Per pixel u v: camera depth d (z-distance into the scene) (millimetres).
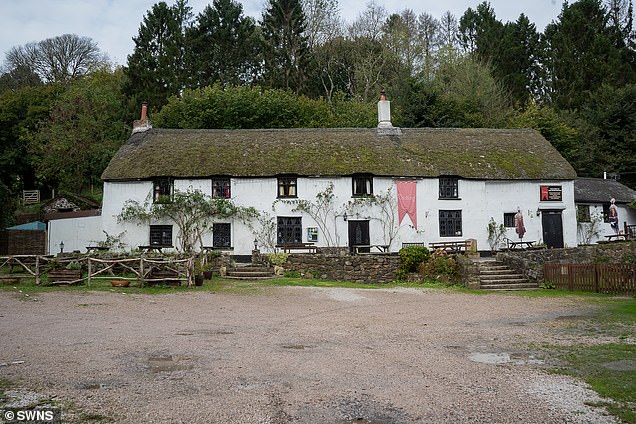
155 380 8094
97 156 46719
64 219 35062
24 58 65375
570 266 22094
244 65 58062
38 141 47219
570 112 52500
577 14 57812
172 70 52156
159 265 20766
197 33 55562
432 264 24516
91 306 15336
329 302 17562
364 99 53562
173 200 29844
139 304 16016
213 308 15727
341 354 10023
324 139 33906
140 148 32312
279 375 8500
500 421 6629
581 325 13547
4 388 7605
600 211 38031
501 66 59500
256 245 28500
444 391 7777
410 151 33250
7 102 52219
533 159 34219
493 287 22438
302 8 56781
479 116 48281
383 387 7941
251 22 61094
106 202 30469
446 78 54844
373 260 24453
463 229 32062
